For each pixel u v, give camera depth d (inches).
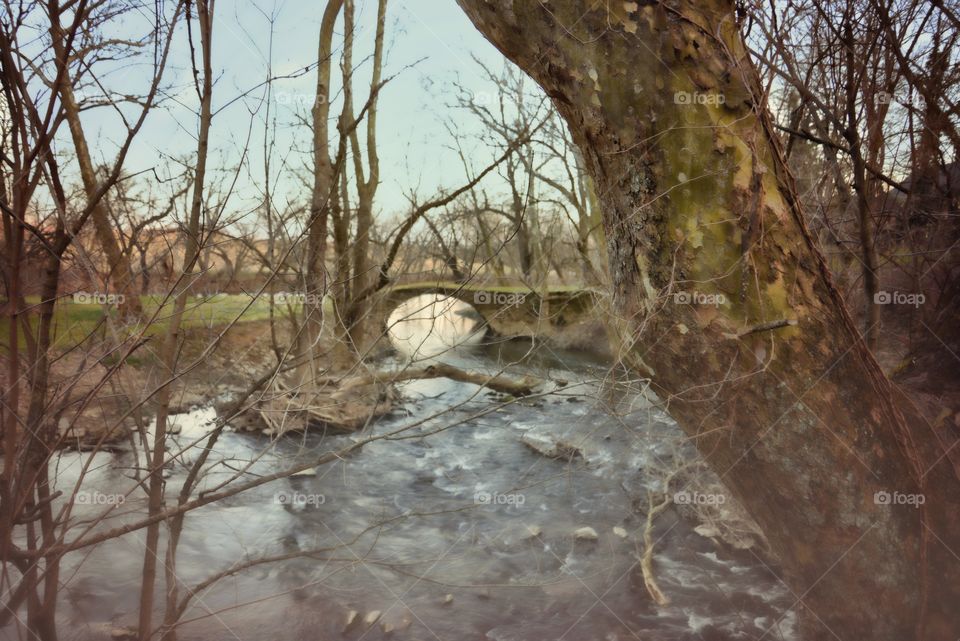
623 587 176.7
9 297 80.6
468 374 228.4
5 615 99.2
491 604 170.2
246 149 87.0
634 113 81.2
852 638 87.6
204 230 86.6
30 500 89.5
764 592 170.4
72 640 137.0
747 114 80.0
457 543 206.8
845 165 152.3
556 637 155.5
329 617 160.4
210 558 191.6
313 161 312.0
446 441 305.0
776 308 81.3
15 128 77.4
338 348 144.9
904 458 85.0
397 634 156.3
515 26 86.4
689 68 78.3
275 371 105.1
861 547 84.8
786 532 91.0
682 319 84.7
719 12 80.0
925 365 157.4
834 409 82.3
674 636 152.8
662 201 82.7
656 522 212.1
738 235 80.4
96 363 89.0
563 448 265.3
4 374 85.5
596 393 121.6
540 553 198.7
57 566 93.9
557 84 88.0
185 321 103.5
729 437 88.6
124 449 193.8
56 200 80.7
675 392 91.8
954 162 160.1
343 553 196.7
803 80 141.5
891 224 170.9
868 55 131.0
